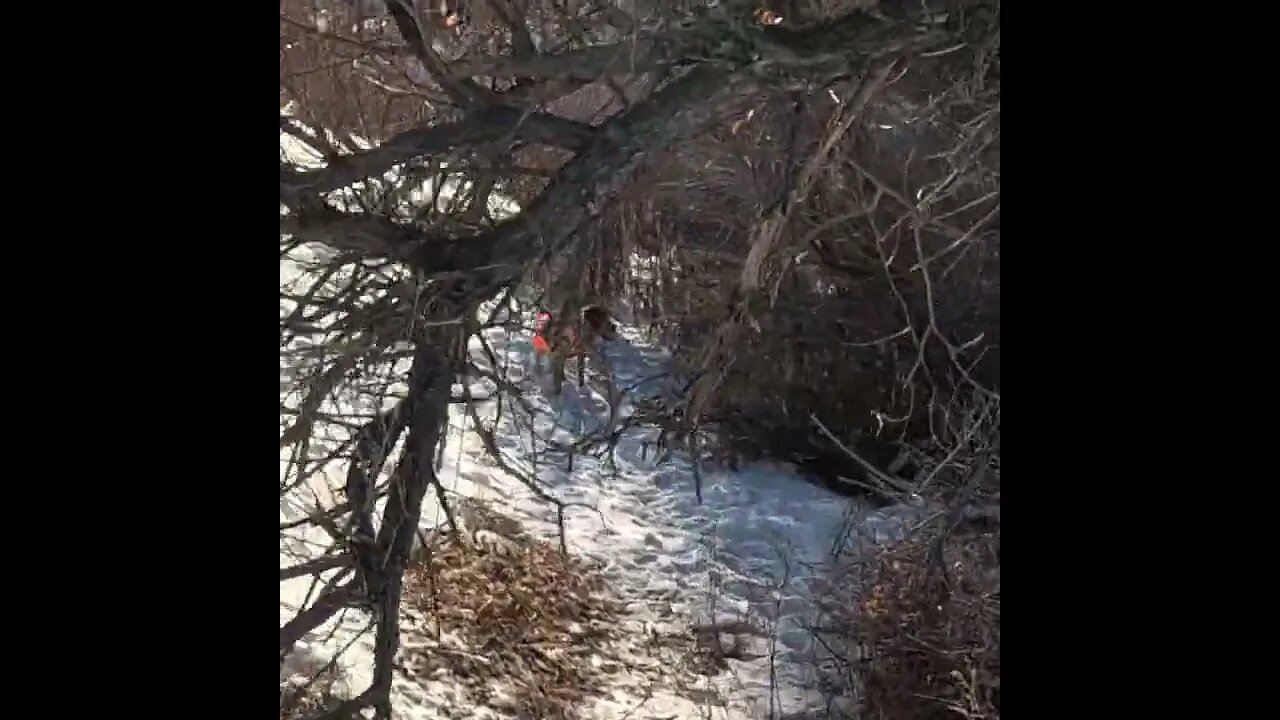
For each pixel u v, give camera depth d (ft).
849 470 29.32
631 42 16.17
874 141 23.65
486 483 30.19
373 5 18.49
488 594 28.12
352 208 17.35
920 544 24.26
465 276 15.17
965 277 24.90
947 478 24.23
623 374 29.19
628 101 16.90
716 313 28.22
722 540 29.07
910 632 23.49
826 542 27.76
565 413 32.09
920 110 22.18
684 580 28.73
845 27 16.07
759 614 27.02
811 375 29.32
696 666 26.18
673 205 27.71
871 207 19.48
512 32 16.55
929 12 15.76
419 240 15.14
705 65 16.46
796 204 18.45
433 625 27.40
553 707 25.29
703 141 23.57
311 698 19.13
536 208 15.62
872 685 23.43
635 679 26.48
